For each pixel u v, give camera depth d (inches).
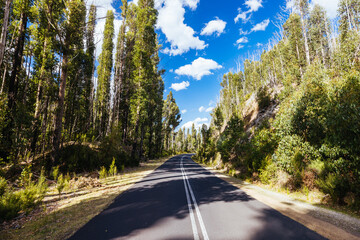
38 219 207.8
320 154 308.3
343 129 248.4
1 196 237.6
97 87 1451.8
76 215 210.7
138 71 967.0
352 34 514.0
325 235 145.6
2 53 297.6
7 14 306.0
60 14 544.1
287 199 274.5
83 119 1080.2
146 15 979.9
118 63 1249.4
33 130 509.4
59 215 215.2
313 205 239.5
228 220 179.5
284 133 387.2
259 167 463.2
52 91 627.8
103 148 698.8
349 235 146.5
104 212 213.3
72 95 922.1
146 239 139.0
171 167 841.5
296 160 333.4
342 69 359.9
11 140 427.5
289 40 1263.5
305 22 1090.7
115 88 1186.6
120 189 352.5
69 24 526.0
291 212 207.3
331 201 246.8
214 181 442.0
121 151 845.8
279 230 154.7
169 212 206.5
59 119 502.0
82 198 296.7
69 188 375.9
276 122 425.7
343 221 179.8
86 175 492.1
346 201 229.8
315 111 323.9
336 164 259.1
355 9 1019.9
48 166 475.5
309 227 162.2
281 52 1379.2
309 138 345.4
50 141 700.0
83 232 156.9
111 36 1354.6
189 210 213.2
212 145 1228.5
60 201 285.7
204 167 912.3
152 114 1419.8
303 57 1133.1
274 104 989.8
